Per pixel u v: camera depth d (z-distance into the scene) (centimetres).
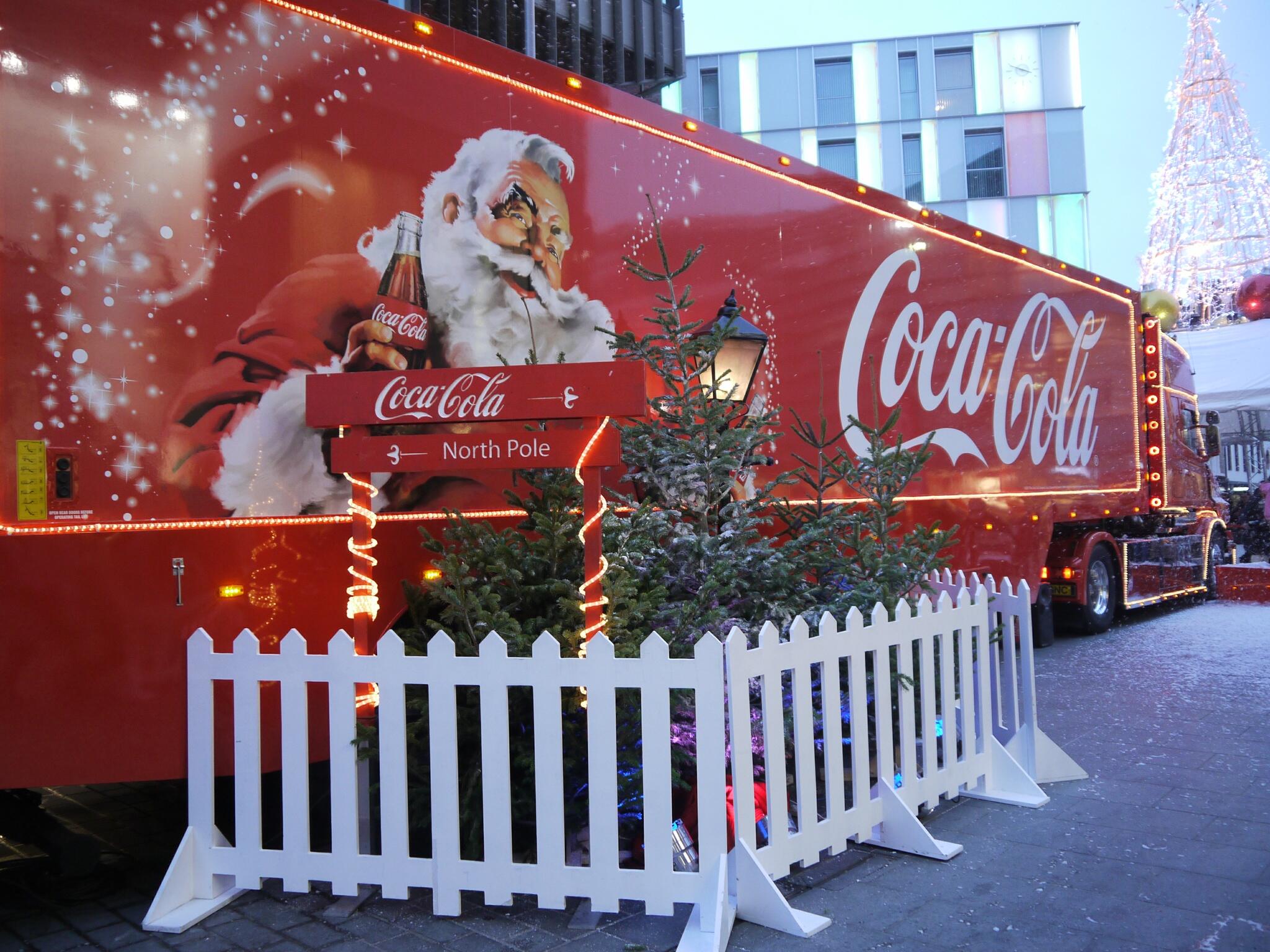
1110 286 1205
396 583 461
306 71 436
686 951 342
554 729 375
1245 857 443
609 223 559
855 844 464
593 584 416
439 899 383
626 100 575
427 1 1220
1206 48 2417
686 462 524
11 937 377
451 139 485
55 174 374
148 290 391
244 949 362
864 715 447
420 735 438
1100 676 884
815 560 543
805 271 705
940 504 859
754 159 666
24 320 366
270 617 418
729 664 376
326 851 466
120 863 464
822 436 610
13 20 370
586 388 406
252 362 415
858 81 4244
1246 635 1128
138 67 392
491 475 502
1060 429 1080
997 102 4222
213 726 398
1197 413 1441
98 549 379
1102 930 370
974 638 582
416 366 467
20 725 368
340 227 443
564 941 362
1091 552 1141
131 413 386
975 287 921
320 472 435
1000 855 447
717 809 362
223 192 411
